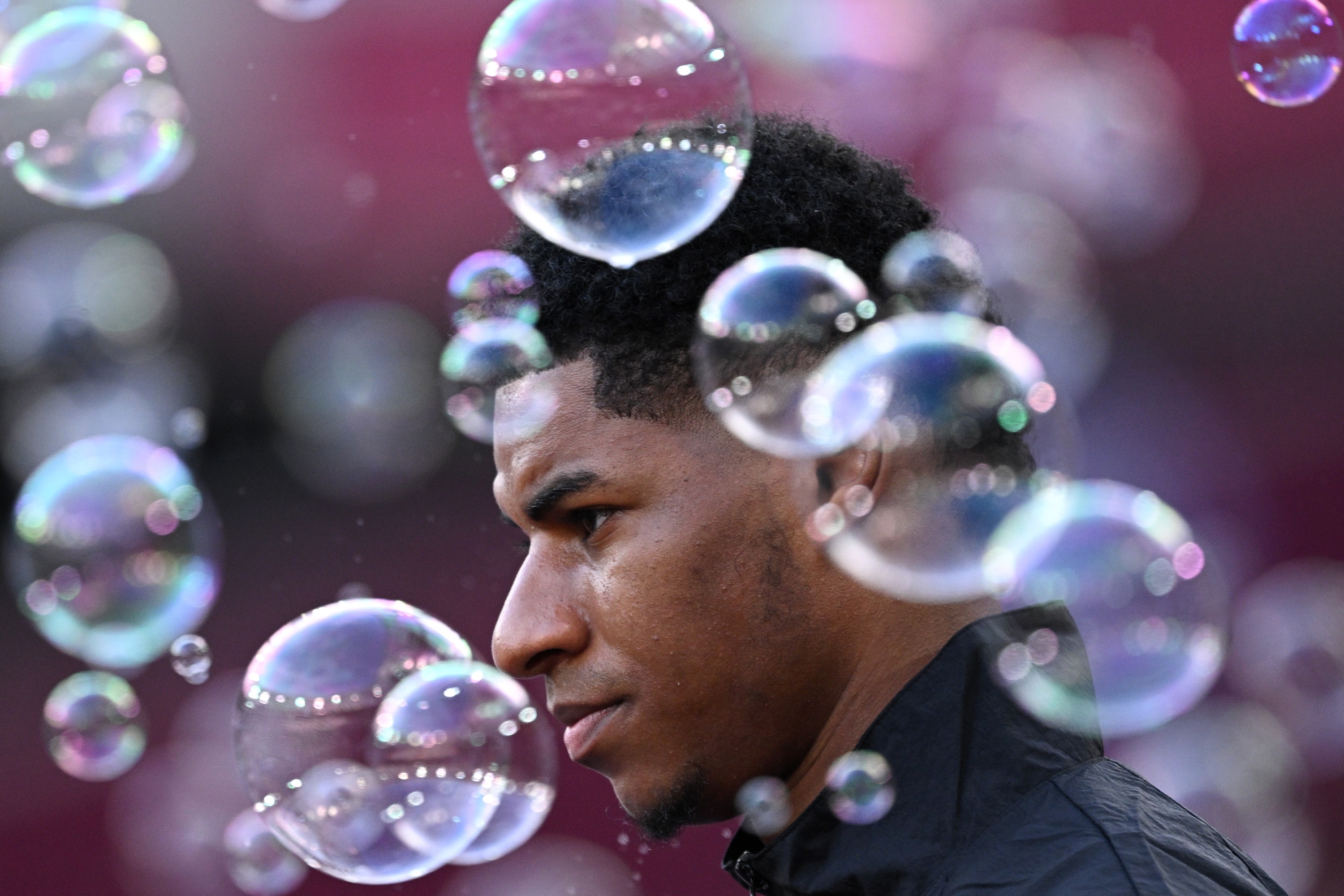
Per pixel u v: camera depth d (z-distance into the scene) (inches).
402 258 917.2
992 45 853.8
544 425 142.2
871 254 163.5
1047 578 175.8
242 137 908.6
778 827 148.3
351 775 173.2
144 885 689.0
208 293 920.3
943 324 155.3
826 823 137.6
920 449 146.3
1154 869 121.7
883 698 140.9
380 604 187.2
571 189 155.2
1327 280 891.4
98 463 346.0
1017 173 837.8
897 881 132.4
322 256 917.8
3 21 317.4
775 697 139.8
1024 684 140.1
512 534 804.6
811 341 146.2
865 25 825.5
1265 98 267.9
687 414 139.7
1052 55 869.2
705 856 634.2
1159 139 876.6
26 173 313.6
